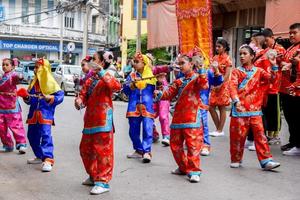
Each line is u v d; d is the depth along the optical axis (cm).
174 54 2416
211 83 756
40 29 4447
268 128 959
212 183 668
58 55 4612
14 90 855
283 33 1234
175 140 696
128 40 3375
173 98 714
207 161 811
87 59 639
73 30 4662
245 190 634
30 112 750
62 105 1814
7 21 4375
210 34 1057
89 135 621
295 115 863
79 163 785
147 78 791
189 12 1086
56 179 682
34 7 4462
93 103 614
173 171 718
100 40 4981
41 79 736
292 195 613
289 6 1216
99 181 614
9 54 4341
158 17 1859
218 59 973
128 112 821
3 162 787
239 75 737
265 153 739
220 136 1067
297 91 847
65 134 1083
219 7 1852
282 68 838
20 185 648
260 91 740
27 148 909
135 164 784
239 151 756
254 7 1652
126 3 3369
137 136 827
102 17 5050
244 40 1817
